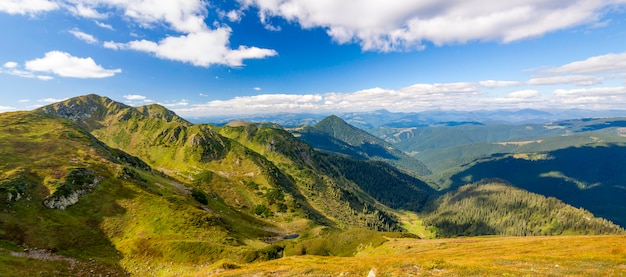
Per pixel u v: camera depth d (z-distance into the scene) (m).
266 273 48.22
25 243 81.75
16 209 94.25
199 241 97.12
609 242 69.19
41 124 197.25
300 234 196.00
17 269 67.50
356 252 136.25
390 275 36.31
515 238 115.19
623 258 42.56
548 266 40.00
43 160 131.88
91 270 77.69
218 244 98.25
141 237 98.94
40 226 90.81
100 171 135.75
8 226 85.56
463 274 34.38
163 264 85.88
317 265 51.91
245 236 136.12
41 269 71.25
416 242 123.12
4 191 97.81
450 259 60.59
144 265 84.88
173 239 99.06
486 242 103.62
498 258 51.62
